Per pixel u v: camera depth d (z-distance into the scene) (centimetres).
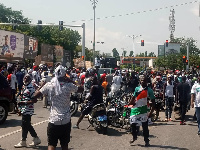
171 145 948
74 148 891
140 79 931
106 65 4206
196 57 7244
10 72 1563
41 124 1235
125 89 1786
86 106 1159
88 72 1731
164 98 1406
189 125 1308
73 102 1409
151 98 931
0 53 3916
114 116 1198
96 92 1146
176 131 1170
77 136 1053
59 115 582
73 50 10175
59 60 5459
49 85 594
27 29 8488
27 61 5116
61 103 586
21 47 4434
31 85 885
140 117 925
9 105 1249
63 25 3422
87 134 1088
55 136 589
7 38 4066
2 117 1221
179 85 1318
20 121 1293
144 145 940
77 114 1510
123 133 1112
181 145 951
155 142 984
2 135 1027
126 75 2280
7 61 3953
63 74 593
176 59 7262
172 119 1448
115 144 947
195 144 967
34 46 4875
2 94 1218
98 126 1132
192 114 1655
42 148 873
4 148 868
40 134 1048
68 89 589
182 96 1311
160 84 1630
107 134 1091
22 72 1880
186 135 1100
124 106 1177
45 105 1734
